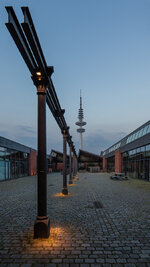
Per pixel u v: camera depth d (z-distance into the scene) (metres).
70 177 15.47
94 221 5.28
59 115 7.38
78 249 3.53
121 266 2.94
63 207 7.02
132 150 24.72
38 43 3.45
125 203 7.79
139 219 5.48
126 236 4.19
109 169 42.62
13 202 8.20
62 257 3.22
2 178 20.39
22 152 27.83
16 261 3.09
